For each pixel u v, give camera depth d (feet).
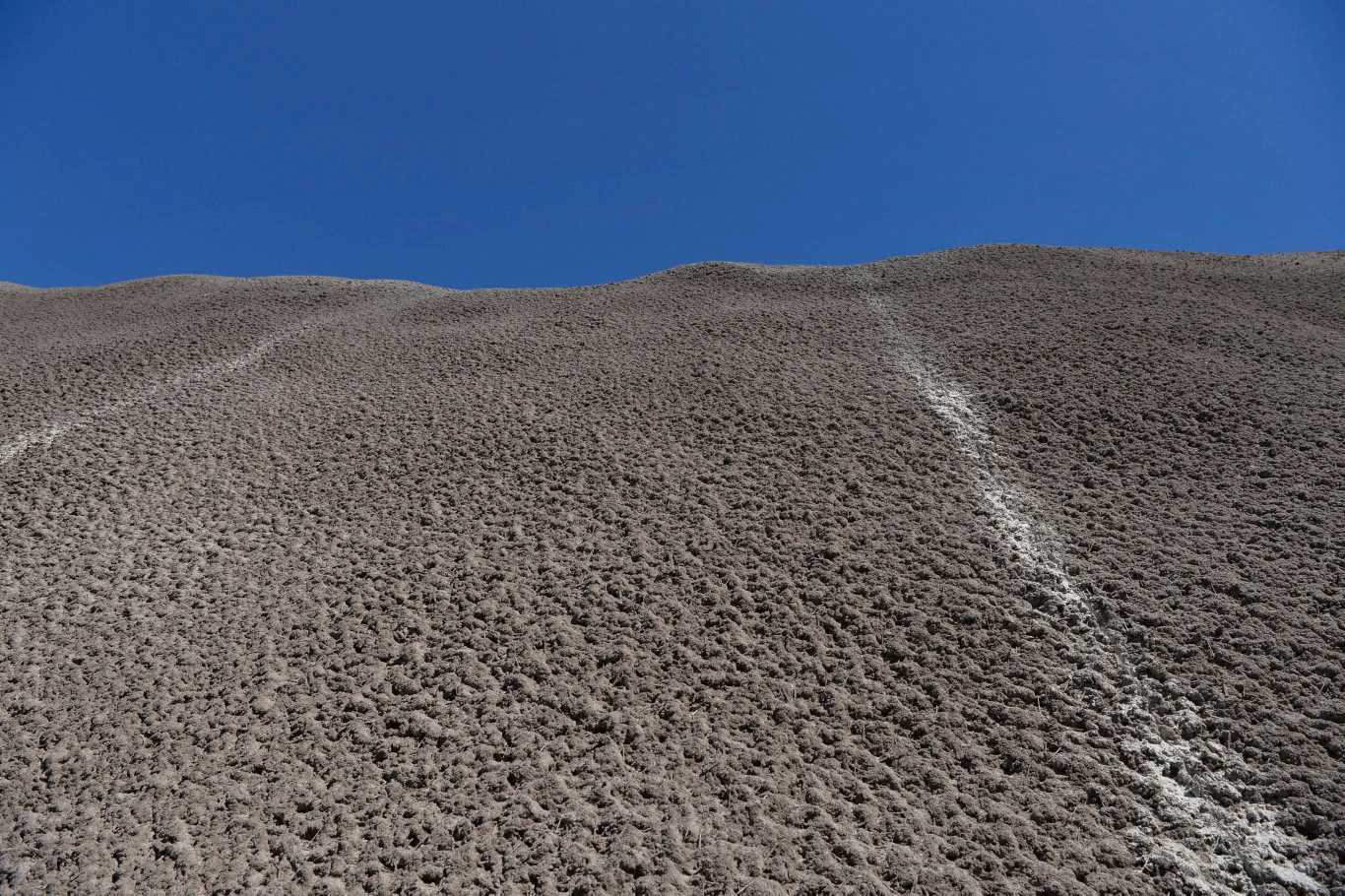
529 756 21.91
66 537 34.45
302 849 19.19
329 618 28.45
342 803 20.58
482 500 36.40
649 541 32.19
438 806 20.35
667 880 17.93
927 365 46.98
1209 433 35.65
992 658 24.39
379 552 32.68
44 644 27.25
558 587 29.53
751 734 22.41
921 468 35.73
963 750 21.27
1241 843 18.13
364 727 23.20
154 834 19.67
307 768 21.75
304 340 61.87
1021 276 62.85
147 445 43.19
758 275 74.43
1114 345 45.73
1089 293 55.62
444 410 46.75
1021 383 42.70
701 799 20.26
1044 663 23.97
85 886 18.20
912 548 30.04
